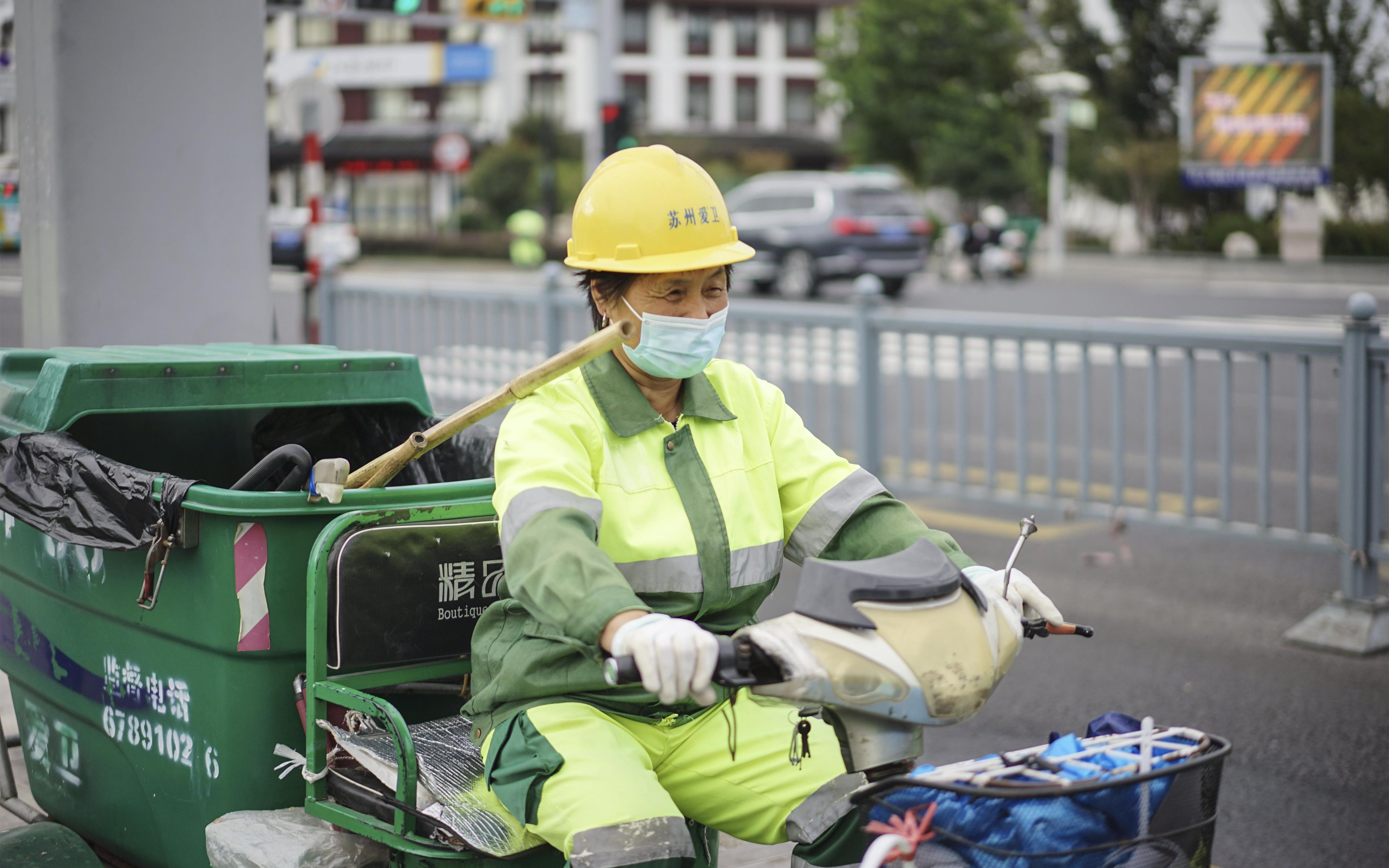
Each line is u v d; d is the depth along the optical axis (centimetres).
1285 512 744
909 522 229
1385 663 510
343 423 337
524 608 217
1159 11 3462
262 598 241
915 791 179
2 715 399
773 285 2267
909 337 720
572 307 798
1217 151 3219
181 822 259
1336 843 359
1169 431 984
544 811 207
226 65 470
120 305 459
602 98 1831
